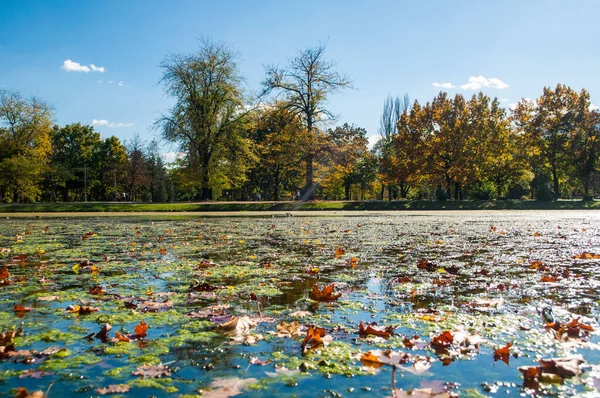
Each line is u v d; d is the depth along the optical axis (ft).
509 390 6.42
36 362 7.55
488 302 11.60
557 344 8.39
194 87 110.22
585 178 131.64
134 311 10.91
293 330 9.25
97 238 30.30
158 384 6.65
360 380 6.79
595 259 19.48
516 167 136.26
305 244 26.00
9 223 50.78
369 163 173.78
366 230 36.94
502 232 34.45
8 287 13.79
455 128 124.57
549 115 130.11
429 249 23.35
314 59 112.57
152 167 189.67
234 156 116.37
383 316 10.35
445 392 6.34
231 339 8.74
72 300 12.05
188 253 21.90
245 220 56.34
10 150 127.44
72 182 189.47
